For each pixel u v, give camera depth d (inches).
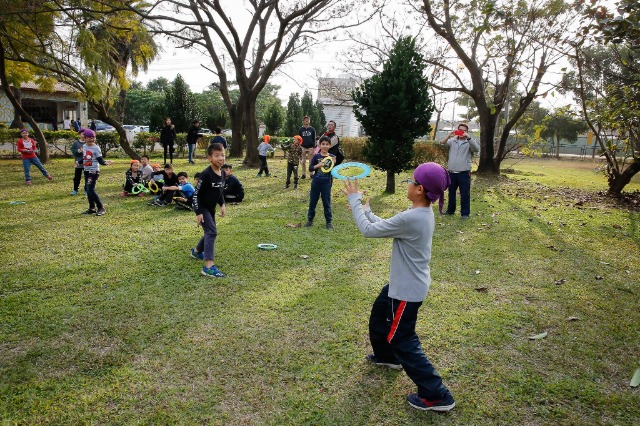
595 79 451.5
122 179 472.7
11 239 241.8
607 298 180.4
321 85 721.0
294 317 155.3
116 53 605.6
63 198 362.6
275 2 530.3
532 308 168.4
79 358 127.6
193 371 122.1
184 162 660.1
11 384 115.0
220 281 187.3
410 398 110.3
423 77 411.5
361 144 735.1
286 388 115.7
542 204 386.3
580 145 1419.8
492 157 601.0
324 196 276.5
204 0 568.7
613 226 302.8
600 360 133.5
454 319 157.5
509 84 576.7
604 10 218.7
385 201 371.2
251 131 623.8
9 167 557.9
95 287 178.5
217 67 714.8
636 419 107.1
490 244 253.9
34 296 168.1
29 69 608.4
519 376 123.4
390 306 109.9
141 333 142.0
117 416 103.7
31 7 478.3
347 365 126.7
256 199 378.6
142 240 245.4
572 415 108.2
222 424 101.9
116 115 1053.2
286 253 227.8
